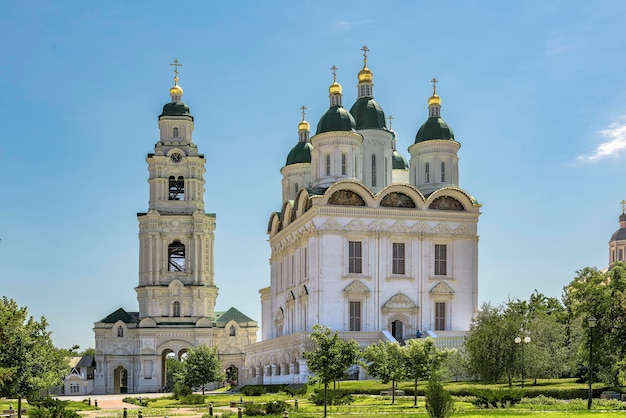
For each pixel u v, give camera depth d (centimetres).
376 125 12081
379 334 10388
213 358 11362
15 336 5234
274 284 13125
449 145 11756
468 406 5872
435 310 10919
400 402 6744
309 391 8375
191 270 15050
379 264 10769
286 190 13662
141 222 15062
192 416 6131
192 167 15275
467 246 11150
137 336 14538
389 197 10994
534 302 10862
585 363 7175
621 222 16250
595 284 7675
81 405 8106
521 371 7369
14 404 7519
